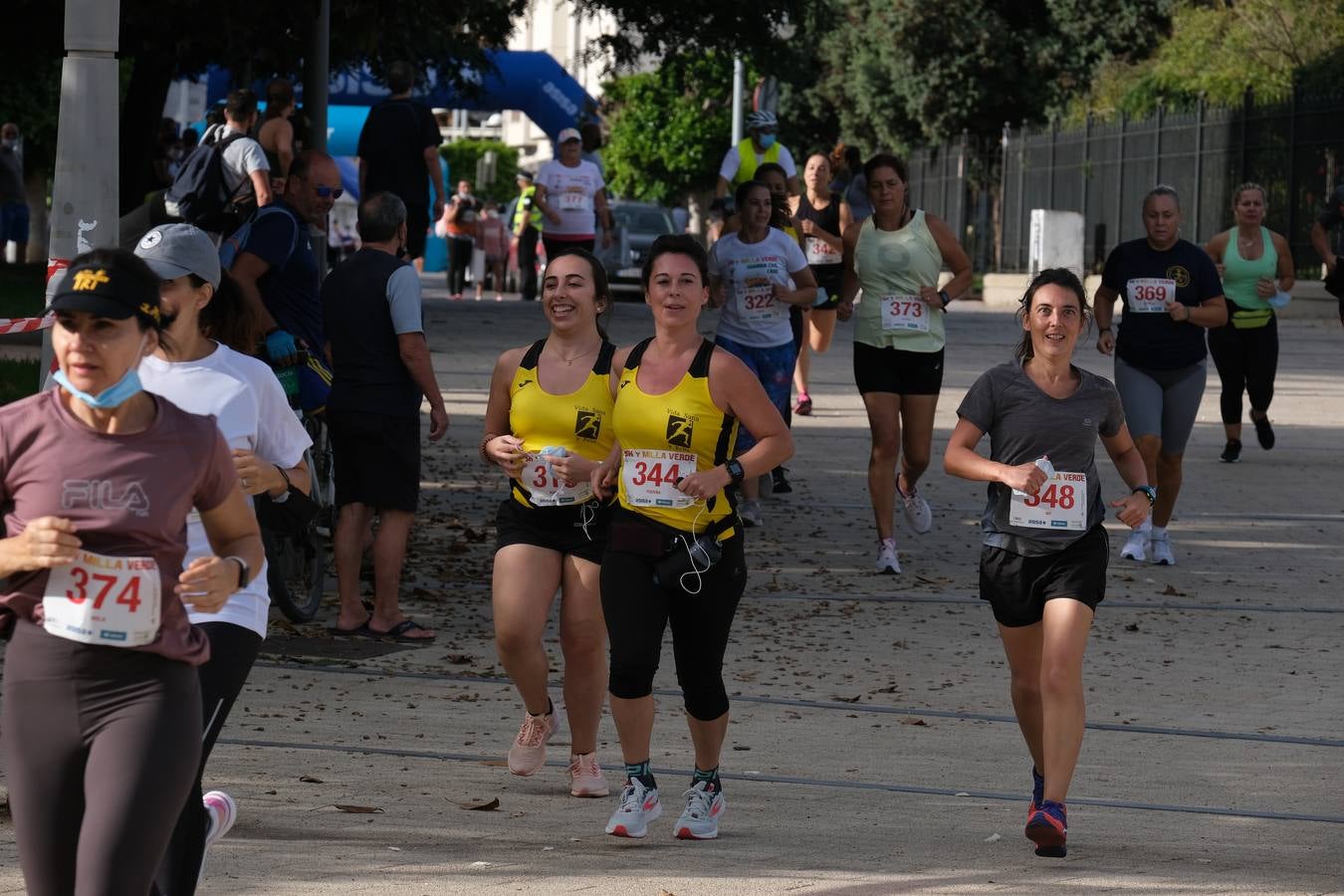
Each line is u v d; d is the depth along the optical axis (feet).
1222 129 289.12
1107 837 49.08
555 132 273.95
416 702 63.00
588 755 52.26
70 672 31.55
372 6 139.74
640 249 301.84
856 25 431.43
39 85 305.94
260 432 40.86
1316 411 154.92
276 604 72.38
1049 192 342.44
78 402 31.73
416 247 140.46
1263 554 94.58
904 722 61.98
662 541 47.60
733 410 47.70
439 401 72.02
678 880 43.68
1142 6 410.11
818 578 86.28
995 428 50.31
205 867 43.19
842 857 46.39
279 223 74.84
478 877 43.32
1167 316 89.51
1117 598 83.20
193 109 460.55
